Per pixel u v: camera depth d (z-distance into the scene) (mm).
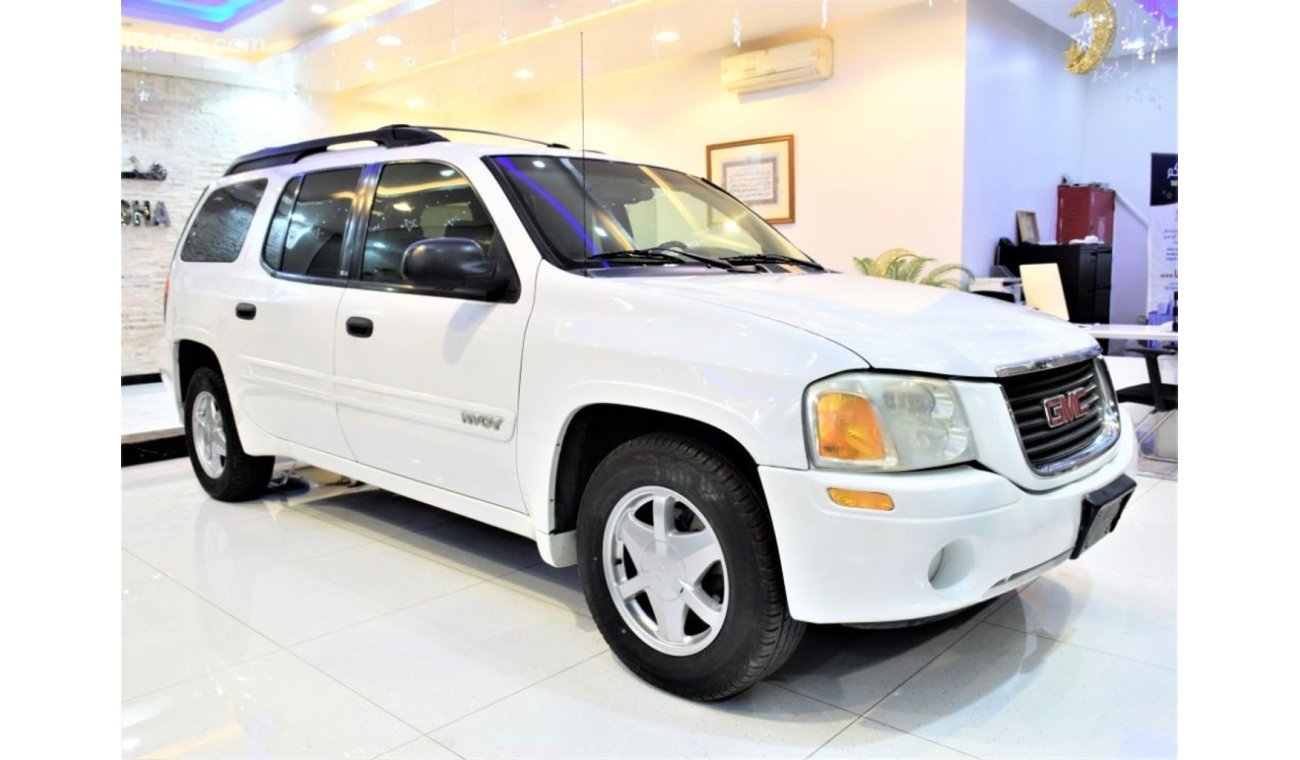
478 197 2547
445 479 2586
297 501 3832
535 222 2428
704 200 3041
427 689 2152
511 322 2328
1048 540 1909
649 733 1949
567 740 1924
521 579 2893
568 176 2682
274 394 3209
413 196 2768
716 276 2402
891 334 1893
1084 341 2262
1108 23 6000
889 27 6727
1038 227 7980
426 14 6465
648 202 2799
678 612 2051
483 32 6992
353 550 3182
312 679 2205
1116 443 2229
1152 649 2322
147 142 7797
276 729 1973
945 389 1819
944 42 6457
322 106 9109
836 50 7031
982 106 6719
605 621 2215
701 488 1935
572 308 2209
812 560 1770
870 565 1741
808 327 1891
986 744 1894
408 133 2936
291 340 3074
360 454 2895
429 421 2578
